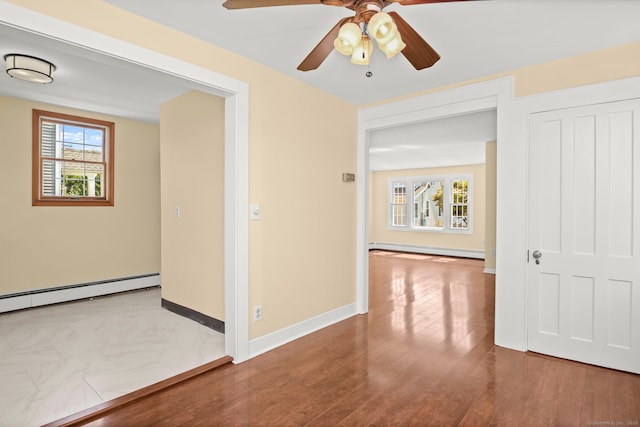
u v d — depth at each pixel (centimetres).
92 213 466
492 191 654
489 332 349
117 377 251
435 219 947
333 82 337
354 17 164
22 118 407
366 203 418
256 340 299
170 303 409
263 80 299
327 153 372
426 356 292
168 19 224
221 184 341
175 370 262
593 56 269
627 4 205
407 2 154
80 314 394
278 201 317
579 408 216
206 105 355
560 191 287
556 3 204
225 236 288
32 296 411
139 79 339
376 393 235
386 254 948
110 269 484
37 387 236
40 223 423
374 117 399
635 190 258
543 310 296
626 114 260
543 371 265
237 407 218
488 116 439
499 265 313
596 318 274
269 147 307
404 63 290
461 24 228
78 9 193
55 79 338
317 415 210
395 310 428
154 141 526
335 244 386
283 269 324
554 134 288
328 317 375
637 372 259
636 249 259
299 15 220
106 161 483
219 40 254
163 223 418
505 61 286
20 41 263
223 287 342
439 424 201
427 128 507
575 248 282
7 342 312
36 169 419
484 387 242
